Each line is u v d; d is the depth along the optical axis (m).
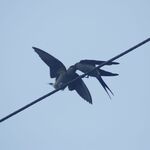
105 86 16.70
